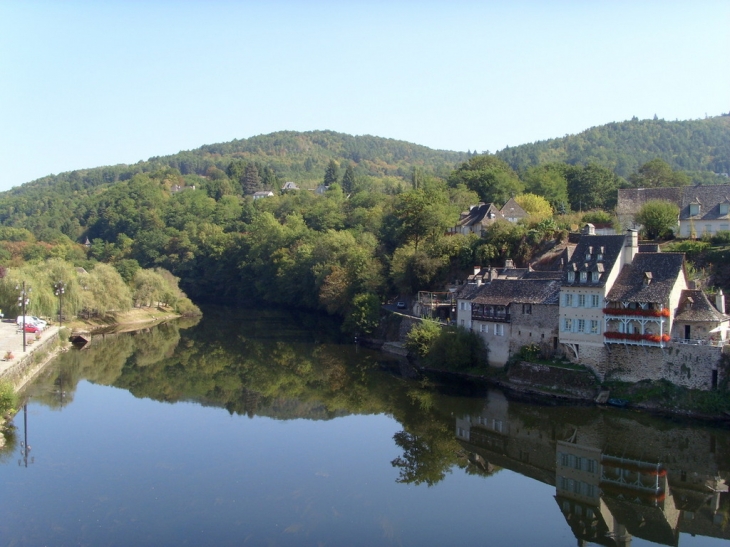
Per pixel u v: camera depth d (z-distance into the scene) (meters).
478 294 88.62
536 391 76.69
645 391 69.94
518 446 62.97
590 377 73.50
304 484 53.22
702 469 56.34
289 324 141.38
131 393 82.06
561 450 61.62
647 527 46.56
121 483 52.69
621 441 62.34
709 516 48.66
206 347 115.12
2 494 50.12
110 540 43.28
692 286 79.00
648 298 69.75
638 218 108.81
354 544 43.50
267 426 68.62
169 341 121.19
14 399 67.56
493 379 83.31
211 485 52.59
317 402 78.19
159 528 45.06
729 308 79.75
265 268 180.12
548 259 107.75
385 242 147.88
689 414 66.44
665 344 69.12
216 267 199.62
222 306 177.38
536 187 160.12
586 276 74.31
